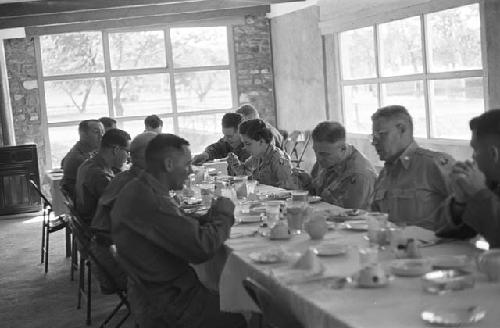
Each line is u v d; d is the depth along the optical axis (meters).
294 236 3.43
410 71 9.04
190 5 11.31
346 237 3.27
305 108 11.80
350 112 10.67
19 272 6.74
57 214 7.42
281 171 5.71
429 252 2.77
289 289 2.43
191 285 3.24
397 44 9.26
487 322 1.88
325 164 4.43
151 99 12.27
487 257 2.28
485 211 2.53
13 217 10.53
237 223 3.95
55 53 11.77
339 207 4.16
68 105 11.90
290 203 4.09
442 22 8.29
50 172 8.49
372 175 4.32
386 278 2.36
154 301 3.14
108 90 12.04
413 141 3.51
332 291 2.34
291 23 11.95
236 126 7.05
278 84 12.70
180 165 3.22
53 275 6.53
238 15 12.43
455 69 8.18
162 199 3.14
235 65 12.59
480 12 7.48
